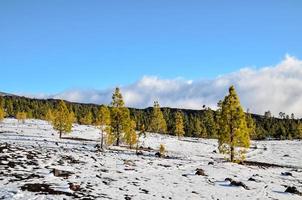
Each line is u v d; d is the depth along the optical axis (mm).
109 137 71812
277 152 96438
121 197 25375
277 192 33344
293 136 165375
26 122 144125
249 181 38000
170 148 91438
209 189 31703
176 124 125062
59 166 36344
